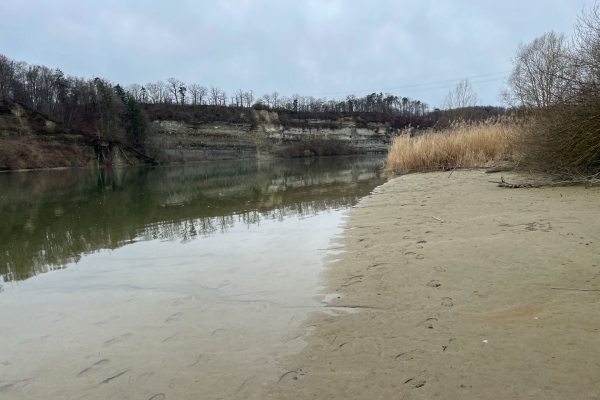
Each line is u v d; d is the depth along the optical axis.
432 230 4.27
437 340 1.99
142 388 1.81
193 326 2.42
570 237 3.44
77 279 3.53
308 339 2.15
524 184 6.90
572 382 1.56
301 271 3.34
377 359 1.88
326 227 5.11
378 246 3.86
